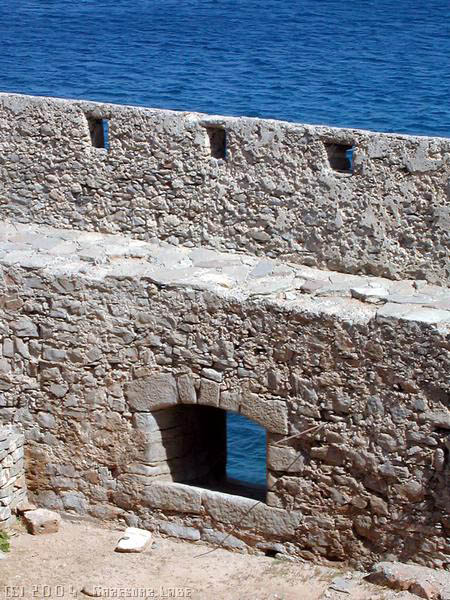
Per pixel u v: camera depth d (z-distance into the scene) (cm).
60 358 3288
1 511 3322
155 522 3281
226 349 3081
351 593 2930
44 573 3103
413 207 3019
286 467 3078
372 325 2883
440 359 2822
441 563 2931
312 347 2970
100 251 3319
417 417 2881
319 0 15575
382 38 11356
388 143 3014
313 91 8150
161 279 3122
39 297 3266
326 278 3117
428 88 8175
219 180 3256
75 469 3356
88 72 9156
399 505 2953
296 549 3119
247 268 3191
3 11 14250
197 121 3244
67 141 3428
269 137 3162
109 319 3198
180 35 11894
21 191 3531
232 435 4534
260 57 9950
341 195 3103
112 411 3266
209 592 3002
